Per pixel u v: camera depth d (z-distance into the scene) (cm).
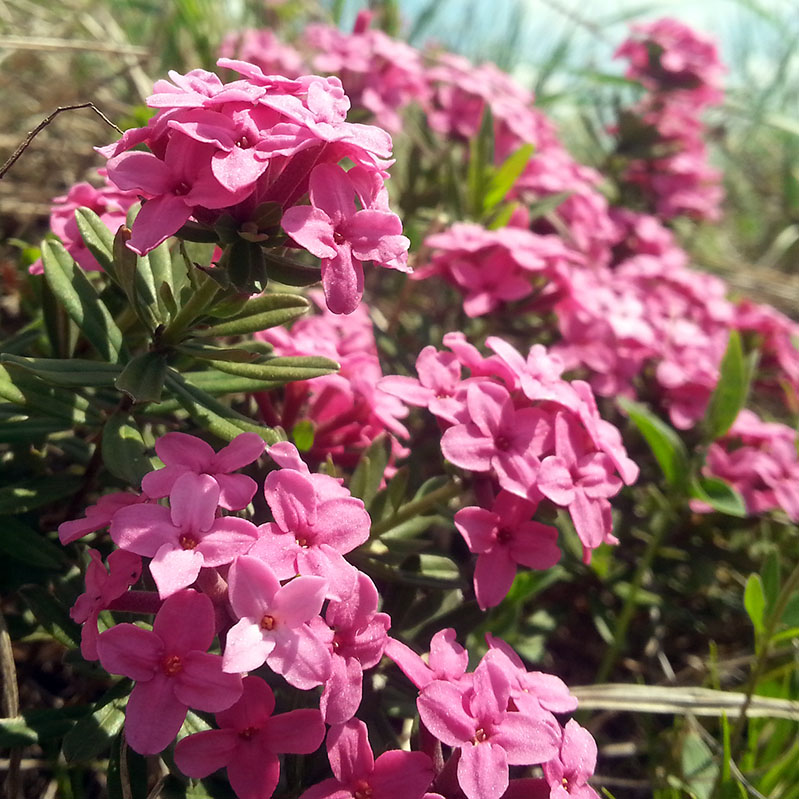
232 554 6
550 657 12
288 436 10
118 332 8
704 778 10
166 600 6
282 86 7
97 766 9
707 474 13
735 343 11
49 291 9
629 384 13
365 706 8
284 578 6
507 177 14
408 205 16
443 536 11
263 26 21
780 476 13
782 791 10
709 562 13
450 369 9
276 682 8
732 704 10
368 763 7
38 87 17
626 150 20
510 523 8
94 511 7
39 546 8
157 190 6
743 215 27
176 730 6
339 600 7
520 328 14
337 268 7
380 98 16
